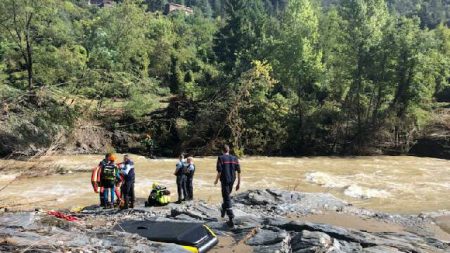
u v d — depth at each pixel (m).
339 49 41.50
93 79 31.64
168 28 82.62
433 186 21.56
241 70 42.38
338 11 43.91
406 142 37.88
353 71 39.84
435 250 9.40
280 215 13.13
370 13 40.62
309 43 41.31
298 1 49.09
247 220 10.66
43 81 36.81
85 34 59.12
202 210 12.63
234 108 34.56
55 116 26.47
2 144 25.11
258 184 21.69
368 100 40.72
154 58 63.38
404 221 13.22
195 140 35.28
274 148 36.72
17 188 19.08
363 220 12.78
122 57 51.78
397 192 19.92
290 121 38.22
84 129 30.78
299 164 30.05
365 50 39.09
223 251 8.15
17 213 8.66
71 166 25.25
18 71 40.38
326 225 10.10
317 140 38.34
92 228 8.73
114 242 7.15
